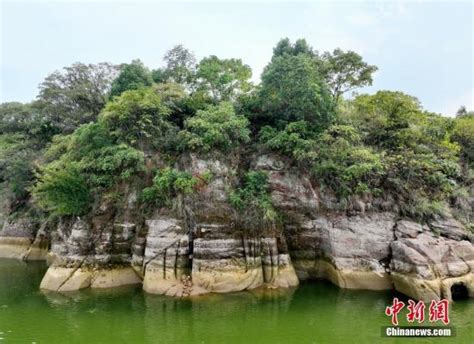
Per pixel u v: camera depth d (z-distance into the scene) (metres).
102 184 25.66
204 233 23.12
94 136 26.70
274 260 24.09
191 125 25.92
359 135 27.05
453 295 22.05
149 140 26.48
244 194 24.64
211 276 22.45
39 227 36.22
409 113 28.84
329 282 25.22
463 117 37.53
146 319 18.70
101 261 24.34
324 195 25.98
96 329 17.53
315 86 26.36
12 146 36.81
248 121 27.72
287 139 25.94
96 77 38.72
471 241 24.20
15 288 24.52
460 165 31.06
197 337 16.69
